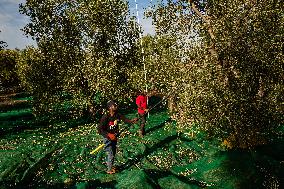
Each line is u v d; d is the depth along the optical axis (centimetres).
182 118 1146
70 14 1903
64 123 1972
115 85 1919
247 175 866
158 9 1367
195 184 861
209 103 1054
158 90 1833
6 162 1159
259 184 845
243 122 1070
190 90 1077
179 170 1002
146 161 1123
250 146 1104
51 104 2036
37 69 1981
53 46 1958
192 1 1221
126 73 2027
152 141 1369
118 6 1986
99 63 1864
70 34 1980
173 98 1245
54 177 1049
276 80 1091
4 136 1683
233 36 1057
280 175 883
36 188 950
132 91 2030
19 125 1956
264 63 1060
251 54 1055
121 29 2052
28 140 1562
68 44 1980
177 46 1229
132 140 1416
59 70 1964
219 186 855
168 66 1348
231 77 1078
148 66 1775
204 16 1181
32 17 1922
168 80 1326
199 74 1066
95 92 1984
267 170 891
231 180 859
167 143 1325
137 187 820
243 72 1070
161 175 946
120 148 1298
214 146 1209
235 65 1077
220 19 1097
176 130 1490
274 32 1051
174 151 1228
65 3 1939
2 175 1045
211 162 969
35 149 1359
